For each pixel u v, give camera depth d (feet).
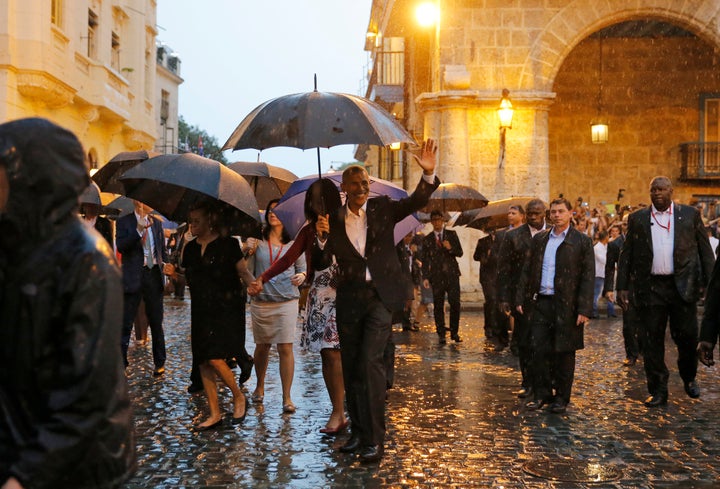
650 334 26.32
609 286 33.24
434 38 67.67
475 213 49.03
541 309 25.66
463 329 50.62
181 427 22.98
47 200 7.22
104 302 7.24
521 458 19.61
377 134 20.30
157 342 32.19
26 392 7.30
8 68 68.59
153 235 32.50
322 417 24.41
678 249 25.86
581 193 80.12
